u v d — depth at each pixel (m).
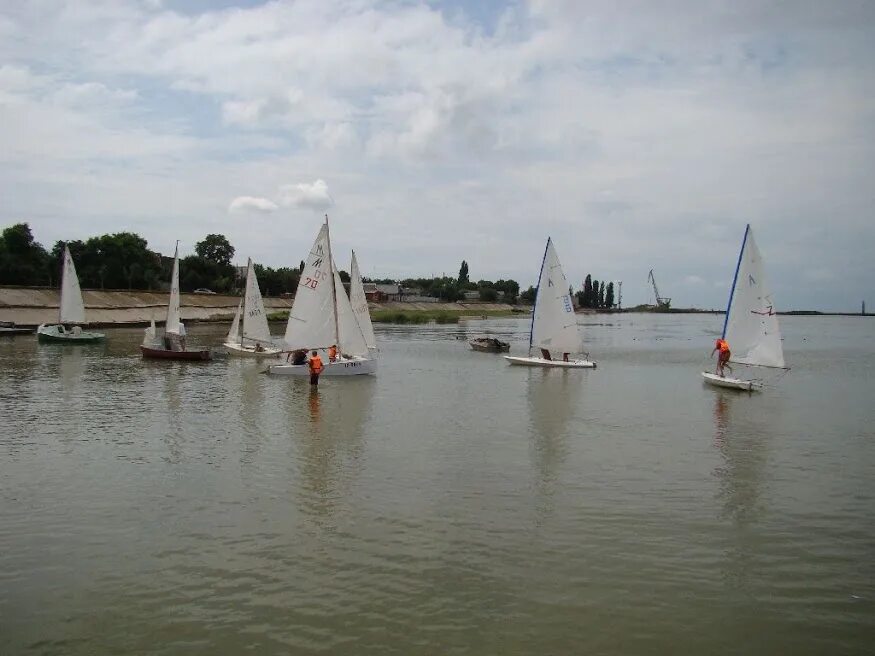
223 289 164.88
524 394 42.22
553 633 12.60
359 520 18.34
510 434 29.59
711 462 24.92
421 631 12.59
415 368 57.78
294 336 49.56
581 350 58.25
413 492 20.84
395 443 27.53
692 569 15.41
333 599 13.80
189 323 125.94
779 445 27.83
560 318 58.41
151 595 13.95
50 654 11.80
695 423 32.59
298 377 48.53
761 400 40.28
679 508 19.59
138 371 51.91
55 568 15.23
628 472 23.41
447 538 17.09
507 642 12.27
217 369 53.59
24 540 16.86
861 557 16.19
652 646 12.24
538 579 14.79
